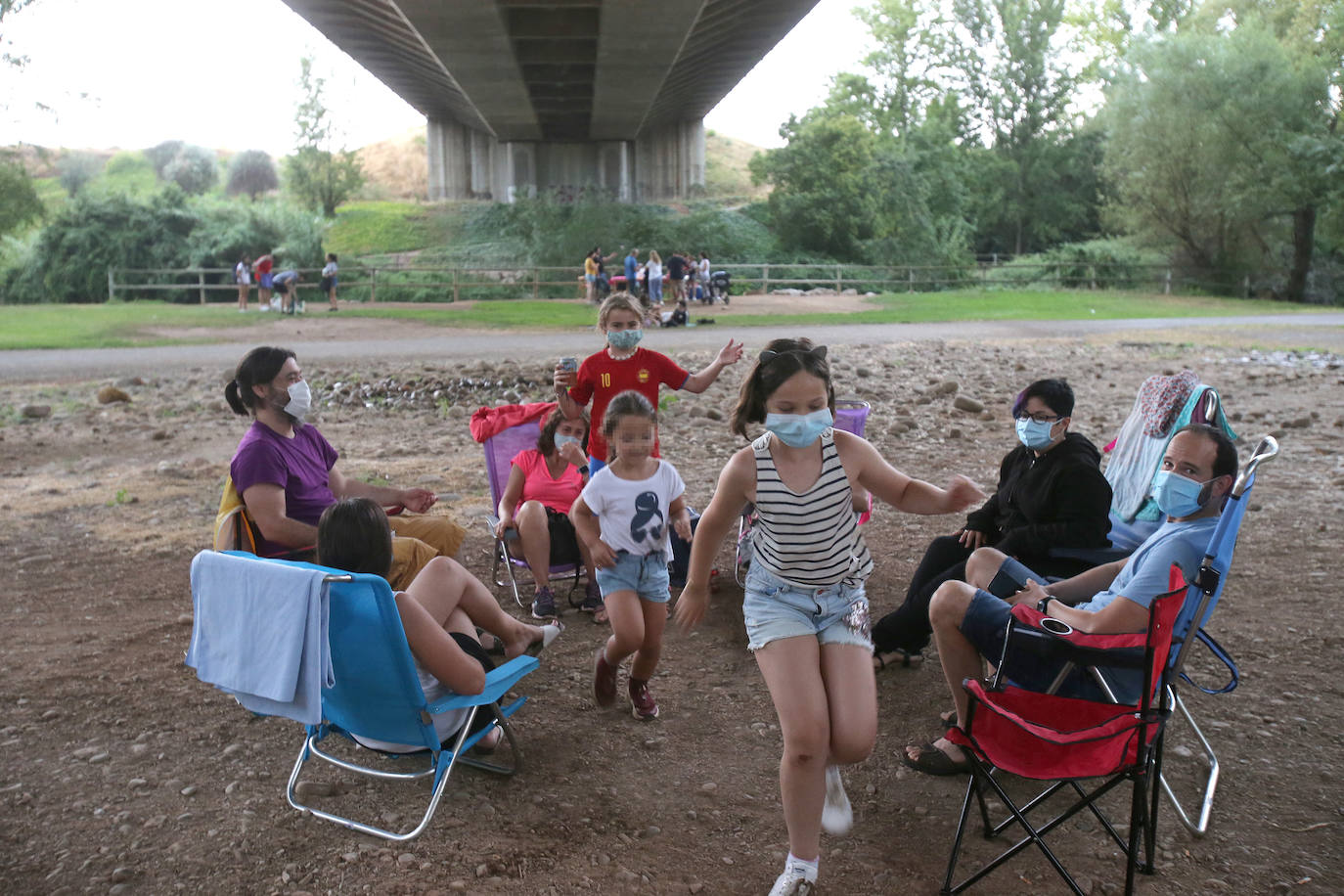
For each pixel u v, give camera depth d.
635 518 4.19
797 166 45.25
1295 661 4.89
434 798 3.48
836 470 3.32
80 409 12.57
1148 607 3.54
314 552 4.76
